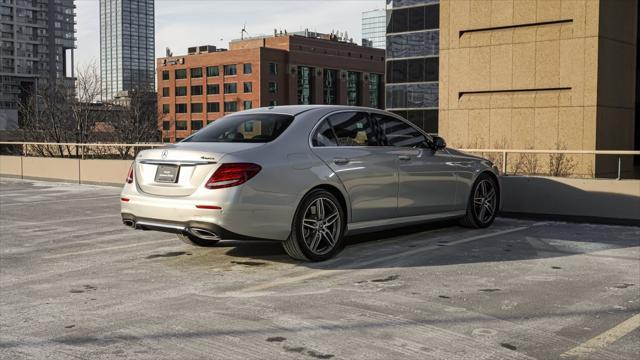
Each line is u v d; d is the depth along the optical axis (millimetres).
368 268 6301
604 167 22141
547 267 6285
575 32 22062
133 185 6605
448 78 24750
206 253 7207
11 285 5750
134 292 5445
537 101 22875
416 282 5672
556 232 8492
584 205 9484
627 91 23469
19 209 11836
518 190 10031
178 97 144750
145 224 6484
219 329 4367
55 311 4871
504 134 23547
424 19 64812
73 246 7805
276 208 6199
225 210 5930
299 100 140625
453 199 8289
